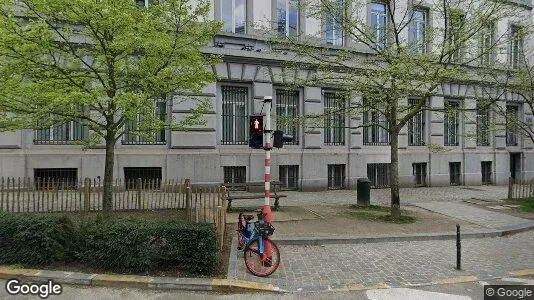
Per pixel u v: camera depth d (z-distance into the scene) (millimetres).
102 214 9914
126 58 8898
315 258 8508
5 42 7289
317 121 15000
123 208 11961
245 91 18156
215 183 17047
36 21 8125
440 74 11062
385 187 21219
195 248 6953
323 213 12922
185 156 16625
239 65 17547
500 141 25062
